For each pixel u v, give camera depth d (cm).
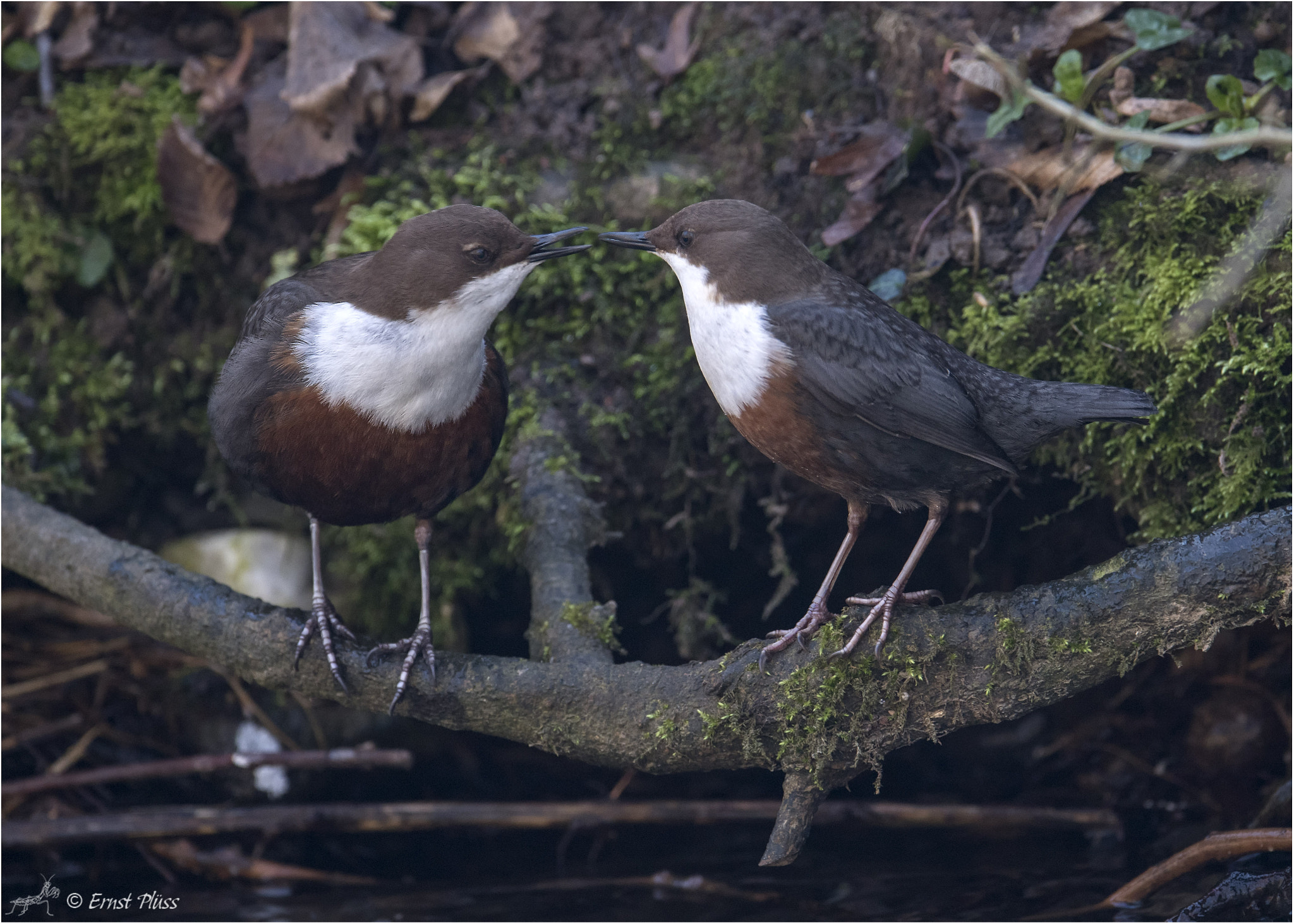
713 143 788
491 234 545
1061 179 669
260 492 585
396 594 868
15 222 816
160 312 846
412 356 534
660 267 777
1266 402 618
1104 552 778
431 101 803
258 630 597
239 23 819
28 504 686
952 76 709
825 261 728
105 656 859
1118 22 670
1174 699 802
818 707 518
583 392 785
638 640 891
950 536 823
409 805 725
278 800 815
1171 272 641
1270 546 470
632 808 728
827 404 538
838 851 728
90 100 827
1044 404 558
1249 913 550
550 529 685
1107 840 721
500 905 667
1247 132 508
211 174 798
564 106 814
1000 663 501
